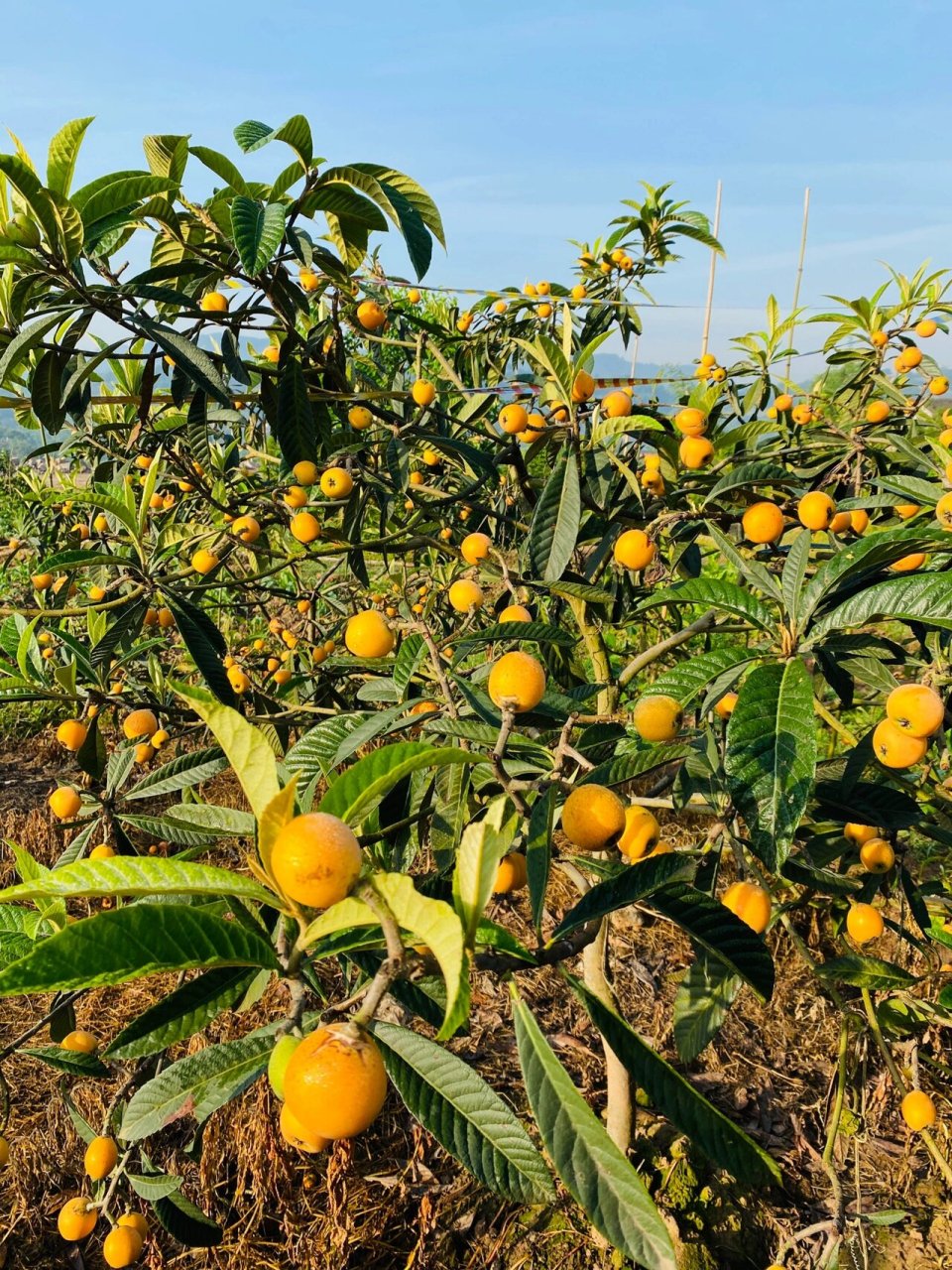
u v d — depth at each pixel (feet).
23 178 5.49
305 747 5.06
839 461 7.30
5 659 6.97
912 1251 7.73
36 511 17.54
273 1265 7.74
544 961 3.11
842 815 5.64
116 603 7.07
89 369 6.75
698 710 5.72
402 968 2.38
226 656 9.04
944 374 9.23
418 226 6.68
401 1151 8.89
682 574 7.44
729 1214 7.98
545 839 3.25
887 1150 8.72
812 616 4.15
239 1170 8.25
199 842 6.34
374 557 11.40
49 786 18.13
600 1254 7.84
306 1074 2.05
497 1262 7.84
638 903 3.62
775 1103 9.48
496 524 9.27
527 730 5.38
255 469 11.84
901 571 4.99
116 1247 4.92
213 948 2.45
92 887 2.36
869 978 5.75
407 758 2.78
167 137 6.48
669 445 7.36
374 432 9.41
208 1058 3.34
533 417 6.82
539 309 12.25
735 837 4.58
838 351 11.01
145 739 7.13
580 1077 9.73
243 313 7.11
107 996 11.31
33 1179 8.51
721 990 5.62
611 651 10.25
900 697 3.79
